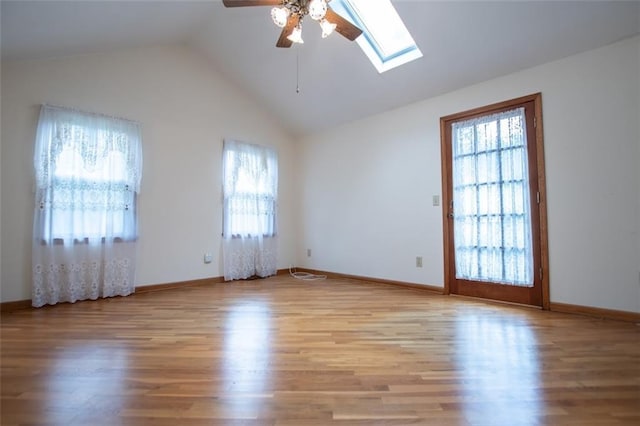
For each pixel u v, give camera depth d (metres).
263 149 4.70
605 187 2.47
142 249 3.57
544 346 1.91
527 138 2.88
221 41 3.78
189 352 1.84
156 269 3.67
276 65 3.89
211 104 4.21
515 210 2.95
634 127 2.36
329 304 2.99
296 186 5.25
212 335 2.13
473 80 3.17
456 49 2.92
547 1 2.33
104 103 3.32
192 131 4.02
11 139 2.80
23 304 2.82
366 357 1.77
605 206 2.47
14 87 2.82
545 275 2.75
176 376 1.54
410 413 1.23
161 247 3.71
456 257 3.37
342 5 3.20
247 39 3.63
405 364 1.67
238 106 4.50
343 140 4.56
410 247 3.75
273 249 4.78
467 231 3.28
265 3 2.25
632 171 2.37
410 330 2.23
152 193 3.66
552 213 2.73
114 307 2.89
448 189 3.43
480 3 2.49
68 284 3.01
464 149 3.30
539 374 1.55
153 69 3.71
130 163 3.44
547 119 2.76
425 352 1.83
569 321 2.41
